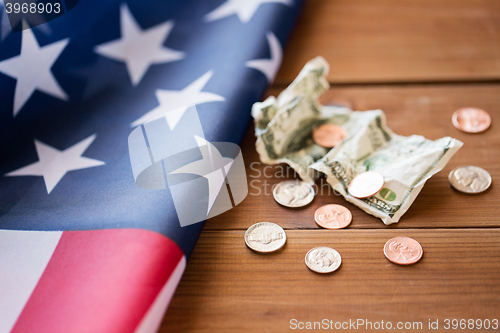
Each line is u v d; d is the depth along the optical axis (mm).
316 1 763
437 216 543
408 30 701
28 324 487
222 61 610
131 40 626
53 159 562
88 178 545
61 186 543
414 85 637
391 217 542
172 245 504
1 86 559
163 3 646
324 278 521
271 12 654
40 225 522
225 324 507
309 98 593
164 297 495
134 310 486
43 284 498
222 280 523
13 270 505
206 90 585
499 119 602
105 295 490
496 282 516
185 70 613
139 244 502
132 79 611
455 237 534
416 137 576
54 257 506
